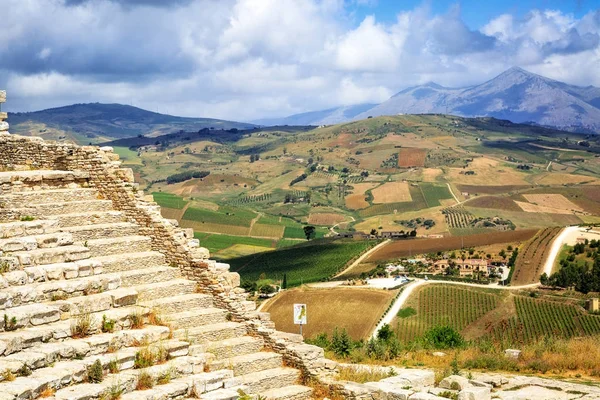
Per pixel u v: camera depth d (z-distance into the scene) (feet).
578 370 99.04
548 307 442.50
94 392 54.80
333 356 118.73
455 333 151.02
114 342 63.98
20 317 59.98
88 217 93.45
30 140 105.91
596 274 482.69
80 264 71.67
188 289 90.84
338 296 451.12
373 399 79.15
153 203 99.60
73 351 59.62
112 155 104.27
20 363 54.60
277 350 87.40
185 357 67.36
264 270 648.38
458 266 588.09
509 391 83.20
